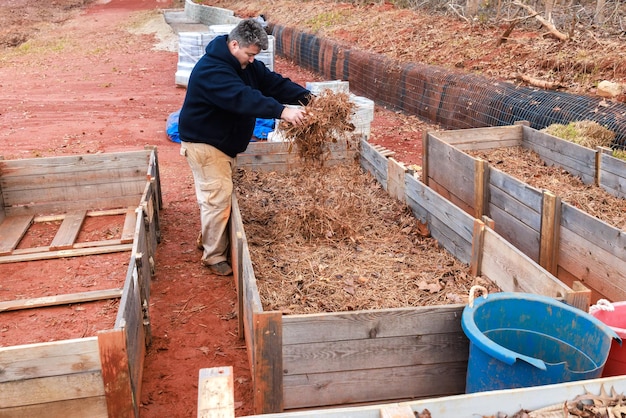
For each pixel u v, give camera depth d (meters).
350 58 14.06
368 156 6.83
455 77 10.23
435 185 6.98
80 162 6.60
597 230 4.29
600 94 8.05
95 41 24.34
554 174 6.39
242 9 26.05
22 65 19.17
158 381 3.96
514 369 2.78
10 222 6.41
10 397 3.02
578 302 3.29
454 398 2.29
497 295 3.20
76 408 3.13
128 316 3.47
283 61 18.95
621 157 6.15
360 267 4.71
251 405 3.73
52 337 4.39
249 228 5.42
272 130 9.43
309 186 6.04
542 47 10.48
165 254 5.87
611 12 11.89
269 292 4.24
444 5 15.47
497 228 5.66
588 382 2.41
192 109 4.86
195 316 4.75
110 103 13.19
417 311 3.29
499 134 7.21
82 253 5.74
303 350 3.24
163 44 23.00
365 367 3.36
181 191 7.70
